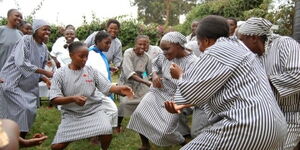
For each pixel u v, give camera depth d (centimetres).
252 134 270
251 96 277
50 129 653
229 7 1427
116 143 582
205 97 285
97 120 447
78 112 446
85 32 1636
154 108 504
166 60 502
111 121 551
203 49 313
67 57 809
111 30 707
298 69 339
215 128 288
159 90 507
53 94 434
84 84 447
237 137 274
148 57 634
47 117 730
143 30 1611
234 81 282
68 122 446
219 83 282
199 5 1639
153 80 507
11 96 546
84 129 442
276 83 345
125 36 1612
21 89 556
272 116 275
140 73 626
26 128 549
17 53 539
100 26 1628
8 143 142
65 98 426
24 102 548
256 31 349
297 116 357
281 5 920
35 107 563
